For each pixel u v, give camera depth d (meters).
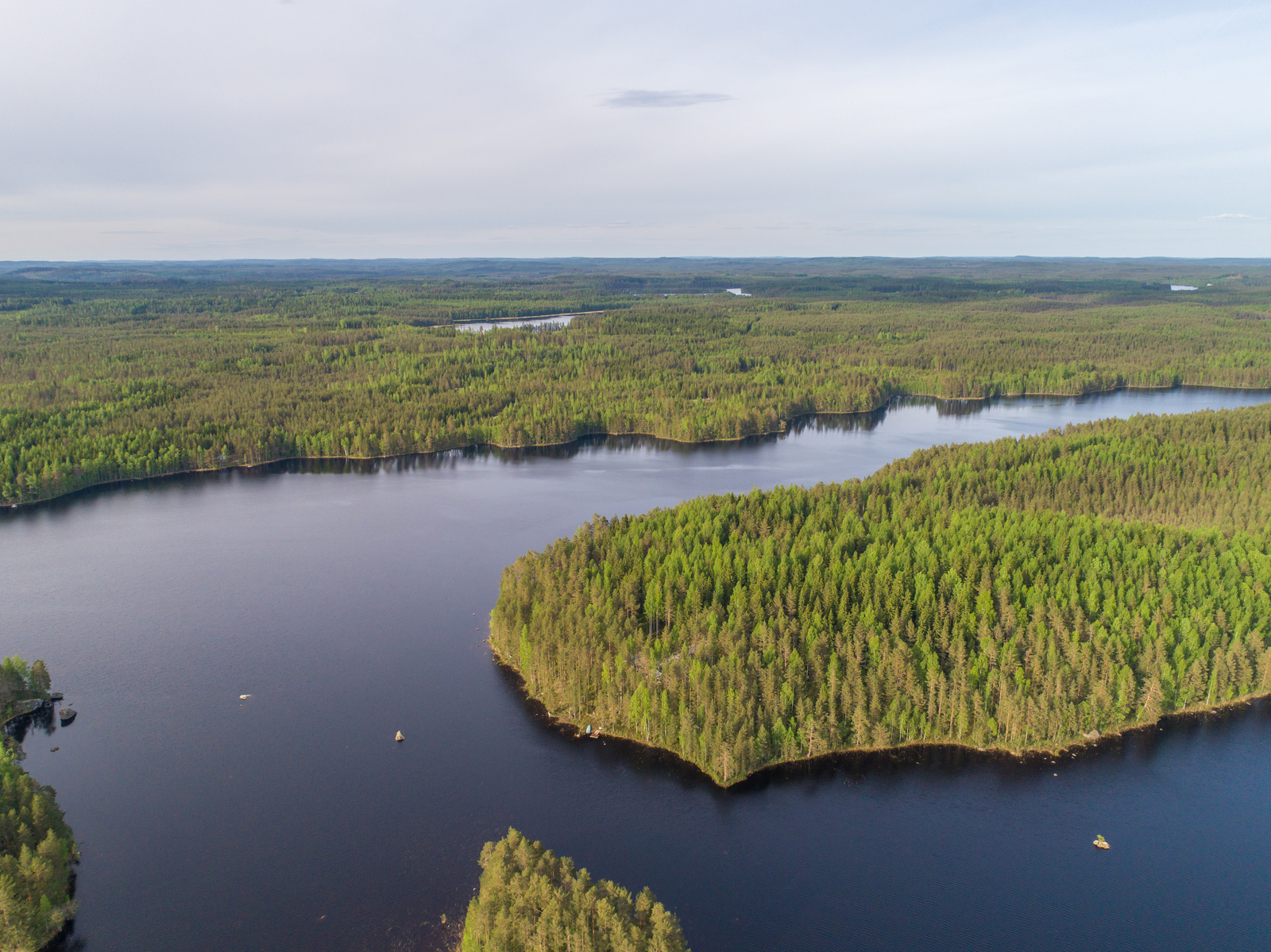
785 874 94.12
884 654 117.31
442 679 133.12
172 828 100.62
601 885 81.31
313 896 90.62
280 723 121.56
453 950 83.69
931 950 84.69
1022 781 108.81
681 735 111.94
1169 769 110.75
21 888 84.19
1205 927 88.06
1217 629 125.62
